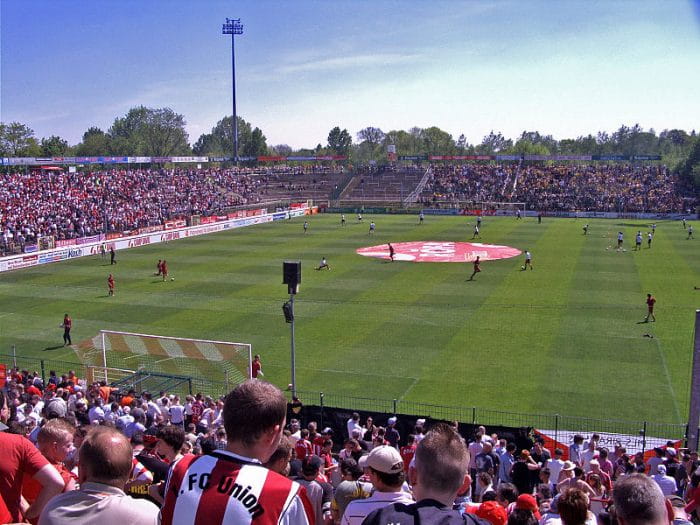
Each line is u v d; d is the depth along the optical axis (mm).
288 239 76688
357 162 191750
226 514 3959
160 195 97812
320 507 6469
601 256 61312
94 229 73250
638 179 116688
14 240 64062
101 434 4781
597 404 26312
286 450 6746
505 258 60875
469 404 26516
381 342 34969
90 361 32125
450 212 106938
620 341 34469
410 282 50281
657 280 49812
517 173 125250
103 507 4547
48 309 43281
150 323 39469
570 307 41625
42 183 86250
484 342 34625
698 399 20516
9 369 31484
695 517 9531
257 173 132750
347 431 21656
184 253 66875
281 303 43875
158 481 7543
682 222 88812
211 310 42312
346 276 53000
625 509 4391
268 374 30453
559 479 14391
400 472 5340
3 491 5332
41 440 6602
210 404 23141
